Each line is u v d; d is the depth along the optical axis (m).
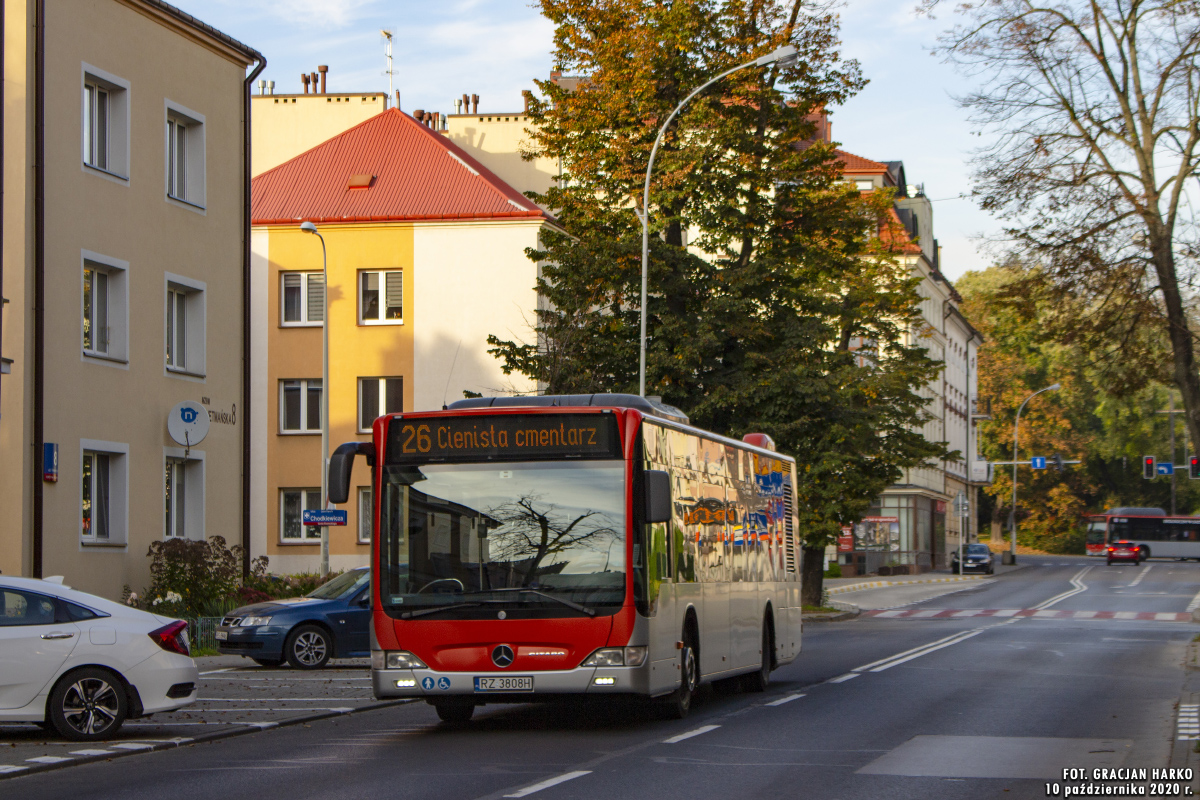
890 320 46.09
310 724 14.67
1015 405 108.62
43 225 22.86
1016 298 24.55
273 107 55.47
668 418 15.02
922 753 11.86
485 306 46.72
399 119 51.72
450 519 13.32
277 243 47.41
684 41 32.78
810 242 35.47
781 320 35.16
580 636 12.97
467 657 13.01
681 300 33.97
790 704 16.39
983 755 11.73
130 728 13.87
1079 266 23.80
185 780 10.45
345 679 20.09
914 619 39.94
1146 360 24.45
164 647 13.14
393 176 49.12
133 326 25.27
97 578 23.91
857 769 10.89
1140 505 112.12
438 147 50.44
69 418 23.42
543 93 34.44
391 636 13.12
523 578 13.12
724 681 18.19
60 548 23.00
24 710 12.55
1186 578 68.56
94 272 24.73
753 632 17.80
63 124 23.61
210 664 22.56
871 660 23.83
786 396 33.69
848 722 14.34
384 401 47.03
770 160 34.50
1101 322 24.22
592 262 32.69
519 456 13.41
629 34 33.09
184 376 26.80
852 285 43.81
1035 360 108.88
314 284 47.38
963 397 103.00
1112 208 23.52
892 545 78.31
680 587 14.47
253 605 22.08
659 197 32.56
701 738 12.98
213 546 25.94
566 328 33.59
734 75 33.25
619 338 33.56
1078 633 32.09
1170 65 23.02
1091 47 23.44
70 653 12.72
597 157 33.06
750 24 34.34
